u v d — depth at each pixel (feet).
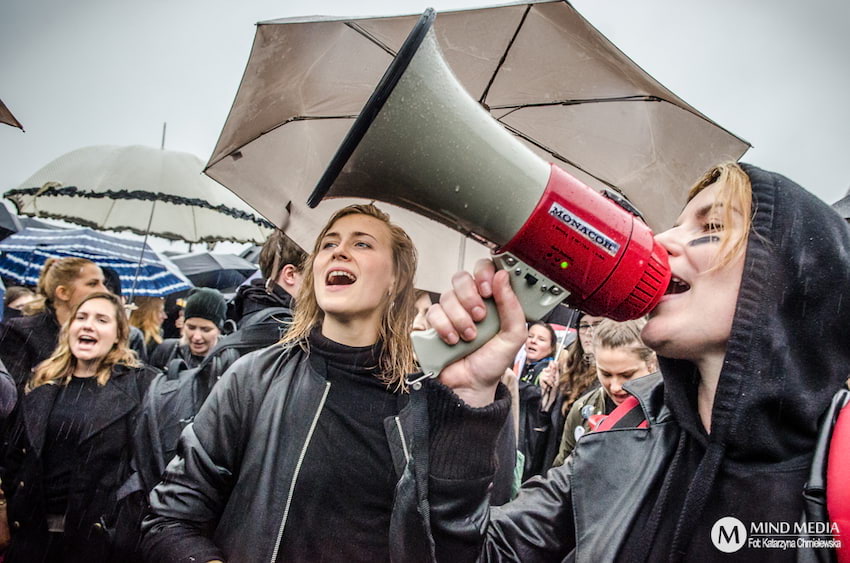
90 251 14.98
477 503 3.67
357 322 5.35
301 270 8.27
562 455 8.07
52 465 8.41
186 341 12.56
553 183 3.59
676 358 3.99
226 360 7.67
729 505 3.57
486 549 4.23
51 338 10.74
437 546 3.66
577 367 9.16
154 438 7.77
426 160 3.51
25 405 8.58
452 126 3.47
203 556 4.80
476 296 3.56
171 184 13.50
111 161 13.70
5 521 8.21
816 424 3.50
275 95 6.54
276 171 7.02
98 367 8.91
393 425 5.03
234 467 5.34
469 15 5.87
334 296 5.30
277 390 5.32
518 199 3.53
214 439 5.29
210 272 22.27
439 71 3.48
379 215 5.63
